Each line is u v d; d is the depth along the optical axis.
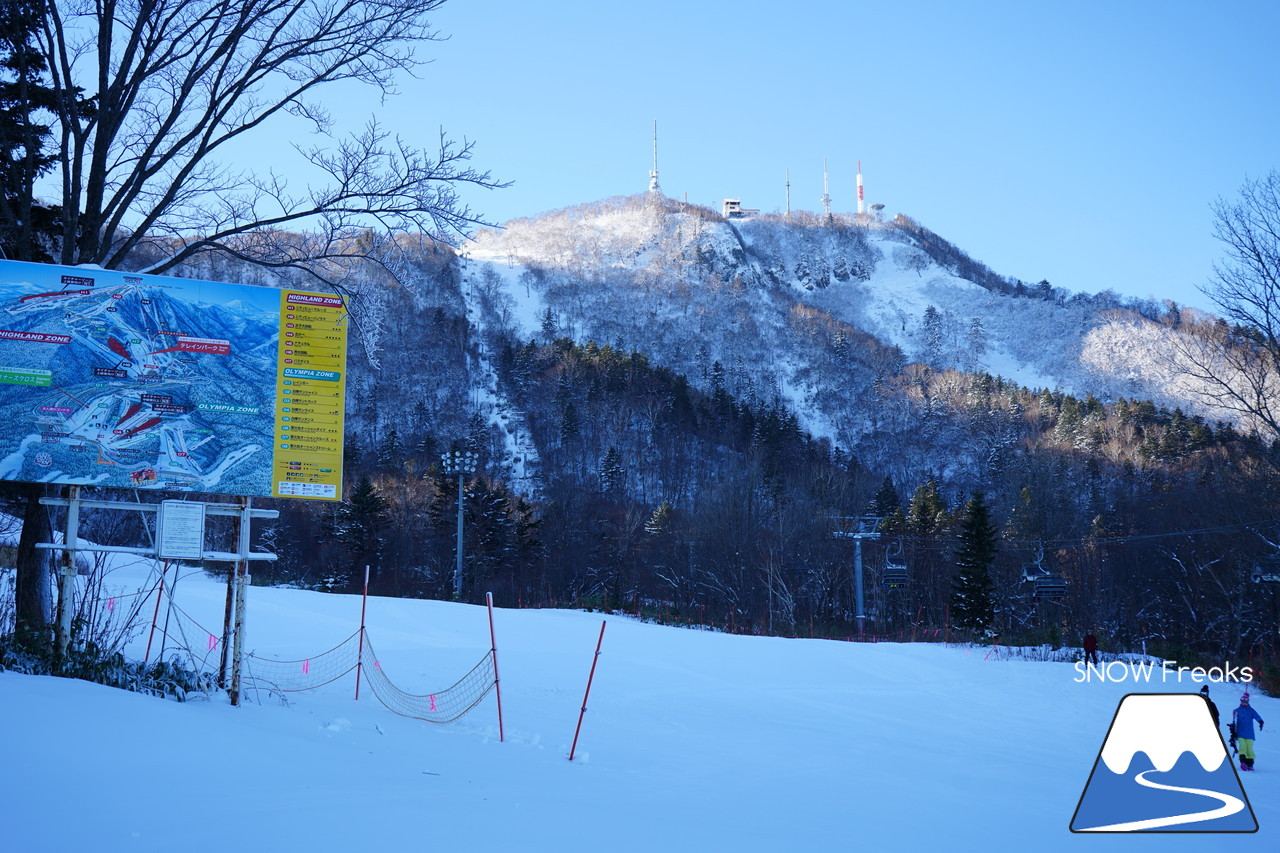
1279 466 34.72
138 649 16.64
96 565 13.74
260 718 10.39
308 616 27.92
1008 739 18.09
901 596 65.62
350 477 89.56
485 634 28.48
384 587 65.06
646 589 70.12
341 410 11.80
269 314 11.76
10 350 10.96
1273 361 32.53
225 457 11.40
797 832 7.99
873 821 9.09
